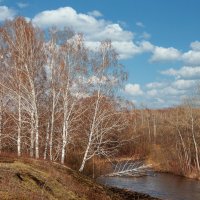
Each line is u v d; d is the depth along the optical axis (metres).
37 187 17.05
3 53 31.89
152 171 54.00
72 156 39.19
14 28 31.59
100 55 33.81
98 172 39.47
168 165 55.69
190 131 60.06
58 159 36.12
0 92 32.34
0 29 31.95
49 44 32.84
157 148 64.88
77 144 37.47
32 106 30.41
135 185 40.47
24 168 19.23
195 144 53.50
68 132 32.94
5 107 32.66
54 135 35.03
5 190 14.57
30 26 32.03
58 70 32.84
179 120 63.16
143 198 30.06
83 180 22.95
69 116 33.72
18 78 30.73
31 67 30.52
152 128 85.00
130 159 59.59
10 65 31.47
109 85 33.88
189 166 51.97
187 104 58.59
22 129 32.28
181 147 60.03
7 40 31.50
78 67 32.97
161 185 41.72
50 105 34.00
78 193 19.42
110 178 43.81
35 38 31.94
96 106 33.38
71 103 33.25
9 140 34.88
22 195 14.49
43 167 21.12
